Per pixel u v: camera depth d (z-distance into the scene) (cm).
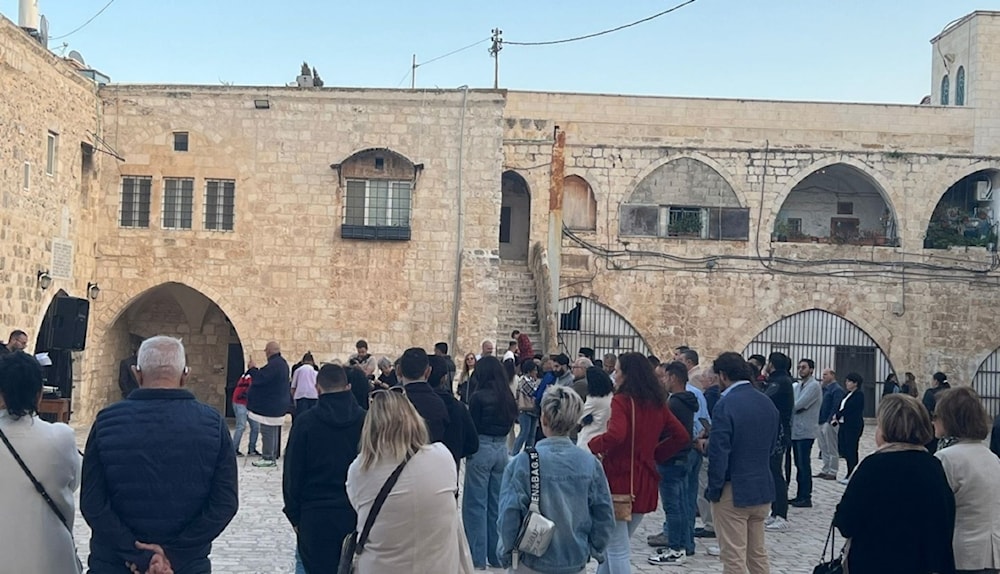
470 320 2339
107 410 526
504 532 604
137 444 512
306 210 2350
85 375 2247
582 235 2823
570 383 1509
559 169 2712
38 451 529
